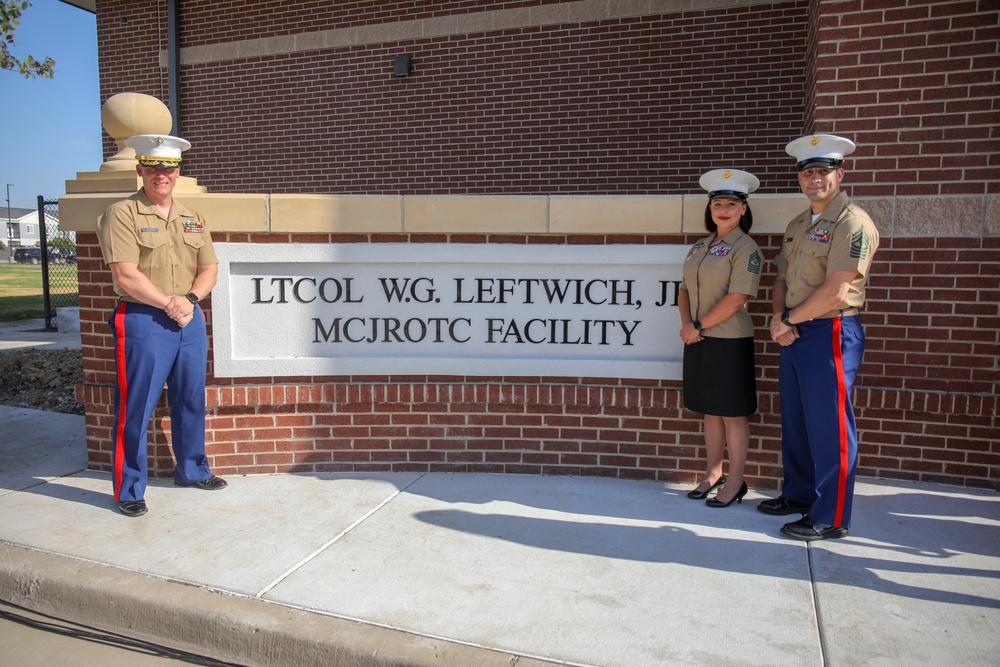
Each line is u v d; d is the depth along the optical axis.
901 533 3.78
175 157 4.02
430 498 4.31
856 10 4.38
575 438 4.68
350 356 4.71
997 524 3.88
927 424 4.42
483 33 8.03
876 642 2.82
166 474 4.73
